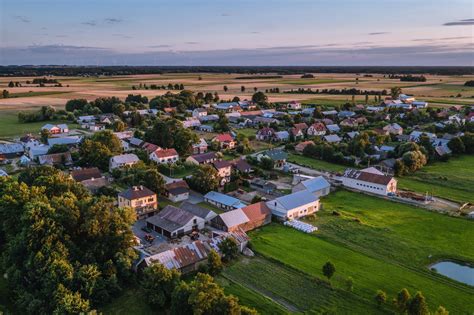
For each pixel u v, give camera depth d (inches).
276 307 2176.4
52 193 3122.5
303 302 2240.4
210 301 1974.7
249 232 3184.1
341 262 2682.1
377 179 4168.3
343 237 3085.6
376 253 2829.7
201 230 3196.4
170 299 2212.1
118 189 4126.5
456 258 2778.1
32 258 2342.5
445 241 3036.4
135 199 3425.2
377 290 2345.0
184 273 2527.1
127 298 2305.6
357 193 4175.7
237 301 2042.3
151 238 2994.6
